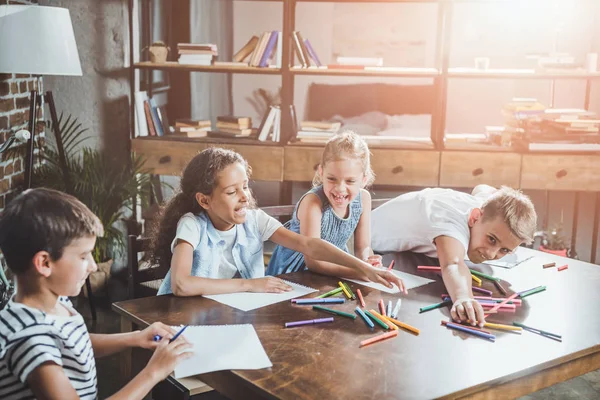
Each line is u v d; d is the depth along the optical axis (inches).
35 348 42.7
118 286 143.6
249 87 226.7
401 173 148.3
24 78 132.6
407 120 203.9
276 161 148.7
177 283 65.3
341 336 55.6
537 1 163.5
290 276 72.9
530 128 147.4
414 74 148.5
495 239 74.4
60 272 44.6
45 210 43.8
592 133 146.4
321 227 83.8
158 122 154.7
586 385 106.3
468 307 61.0
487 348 54.1
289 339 54.7
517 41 186.5
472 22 189.3
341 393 45.1
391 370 49.1
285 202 162.2
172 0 193.8
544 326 59.6
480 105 193.6
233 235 75.4
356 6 206.2
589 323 60.7
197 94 205.8
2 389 43.9
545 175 147.0
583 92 173.6
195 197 72.9
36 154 137.3
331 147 79.7
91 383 48.9
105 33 147.9
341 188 79.4
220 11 220.4
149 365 48.7
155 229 76.5
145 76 176.1
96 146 151.1
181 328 56.6
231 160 71.5
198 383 52.3
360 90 205.8
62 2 143.6
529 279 74.2
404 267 77.6
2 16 112.0
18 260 44.1
